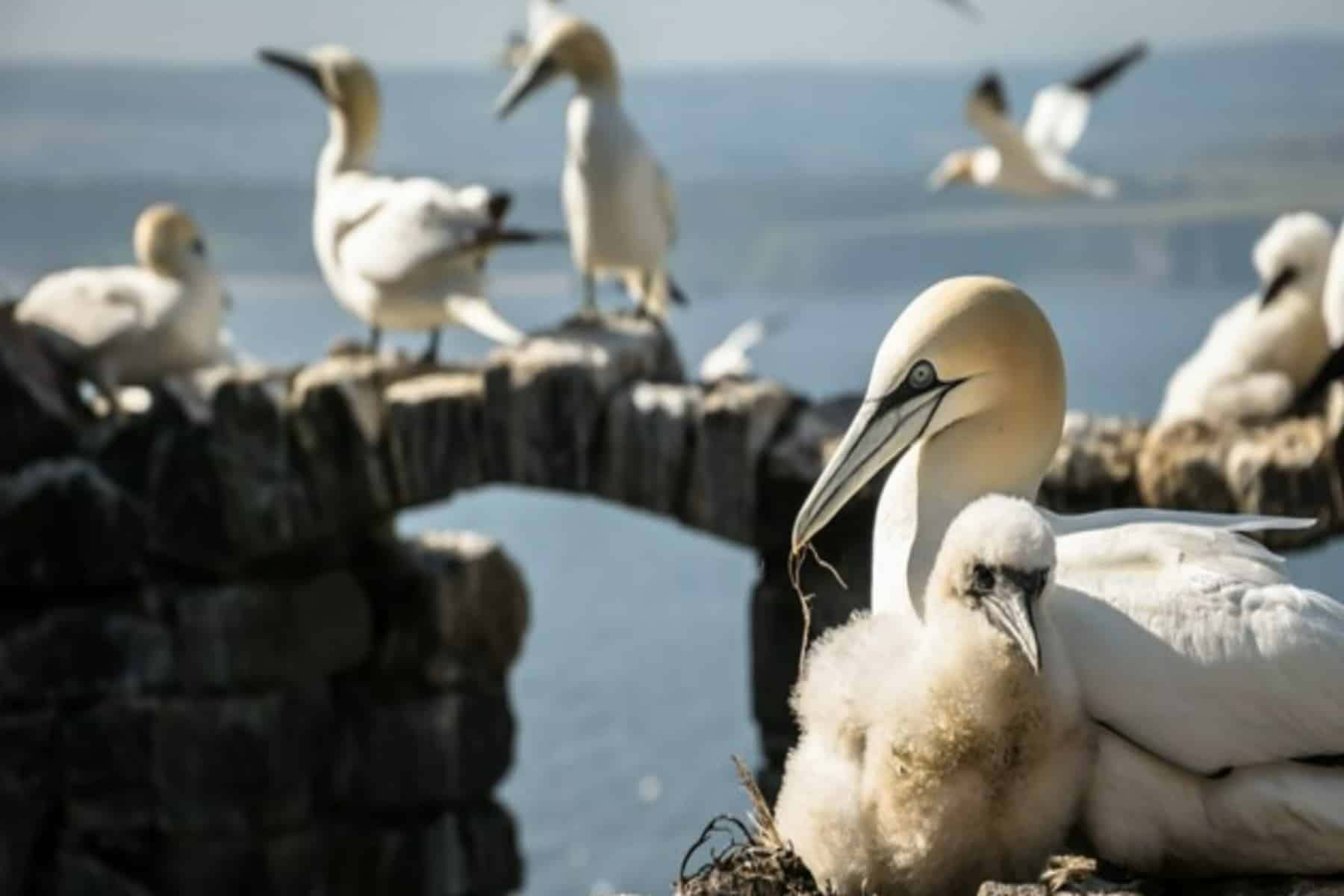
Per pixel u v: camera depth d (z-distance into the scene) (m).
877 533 7.76
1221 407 16.77
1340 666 6.88
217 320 18.61
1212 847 7.05
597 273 18.27
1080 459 15.10
